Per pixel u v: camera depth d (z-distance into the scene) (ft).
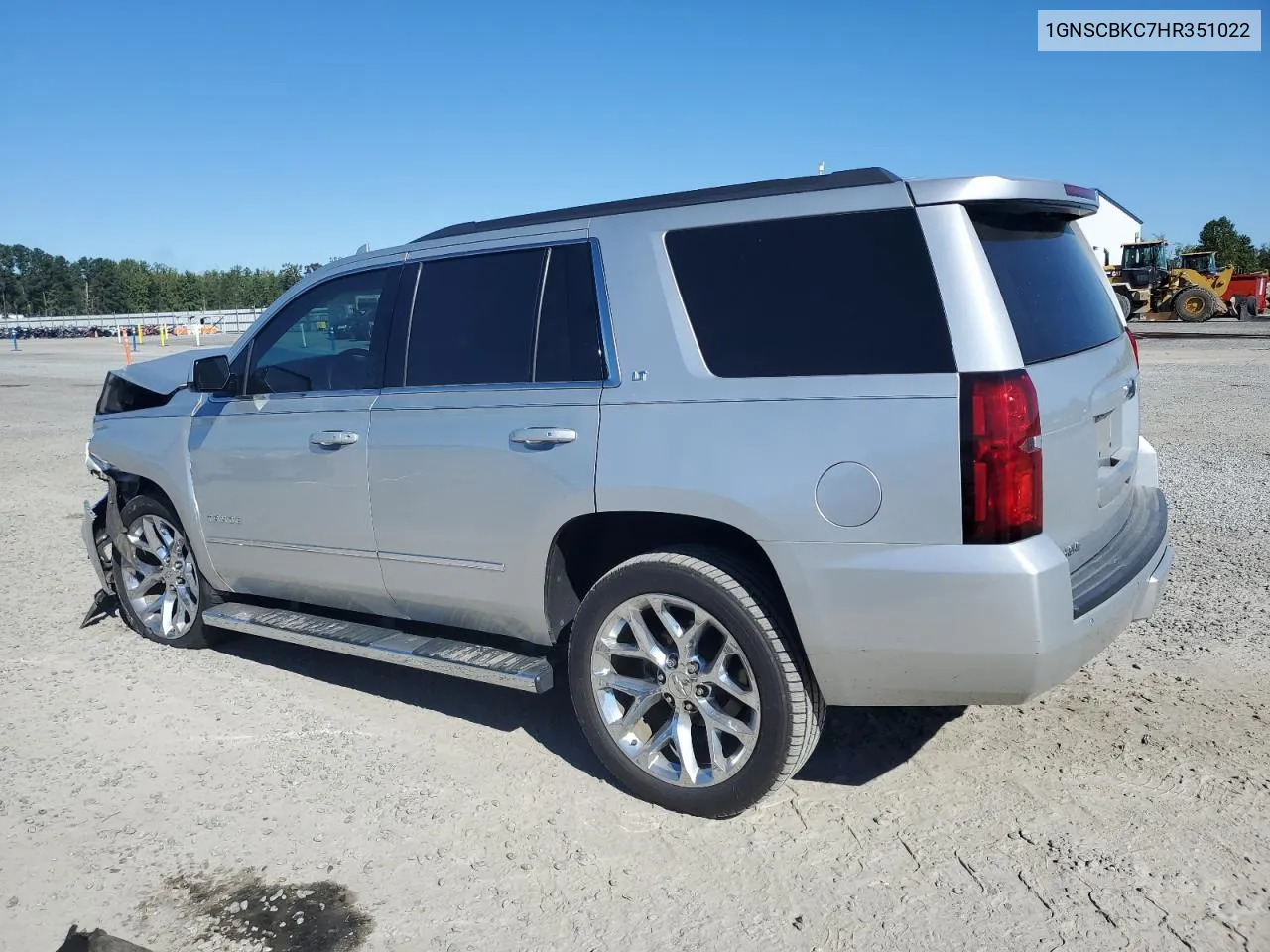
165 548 18.06
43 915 10.33
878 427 10.14
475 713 14.97
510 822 11.83
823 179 11.21
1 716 15.19
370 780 12.93
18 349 152.05
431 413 13.37
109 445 17.98
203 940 9.88
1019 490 9.78
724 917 9.95
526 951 9.59
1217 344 79.05
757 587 11.08
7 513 30.42
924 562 9.97
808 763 12.98
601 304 12.15
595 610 12.04
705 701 11.59
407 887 10.64
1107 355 12.17
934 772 12.53
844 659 10.60
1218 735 13.11
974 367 9.87
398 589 14.19
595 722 12.25
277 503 15.29
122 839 11.69
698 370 11.33
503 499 12.62
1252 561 20.33
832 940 9.53
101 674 16.84
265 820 12.02
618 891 10.45
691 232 11.73
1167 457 31.78
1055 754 12.82
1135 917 9.65
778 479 10.59
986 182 10.32
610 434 11.70
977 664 10.07
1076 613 10.17
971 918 9.75
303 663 17.25
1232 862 10.45
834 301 10.68
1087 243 13.50
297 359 15.39
